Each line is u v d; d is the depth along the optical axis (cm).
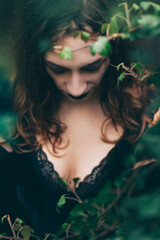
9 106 147
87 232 89
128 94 114
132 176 81
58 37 94
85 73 98
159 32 65
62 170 119
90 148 119
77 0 95
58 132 119
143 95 115
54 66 98
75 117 120
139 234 56
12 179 125
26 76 112
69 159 119
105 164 118
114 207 85
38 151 120
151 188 96
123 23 97
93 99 119
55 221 123
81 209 86
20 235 125
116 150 118
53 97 117
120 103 116
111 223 88
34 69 109
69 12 94
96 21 94
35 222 126
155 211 55
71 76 98
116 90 114
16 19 111
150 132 70
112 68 110
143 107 115
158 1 88
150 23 65
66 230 92
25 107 118
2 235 104
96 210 86
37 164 120
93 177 117
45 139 119
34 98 116
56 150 119
